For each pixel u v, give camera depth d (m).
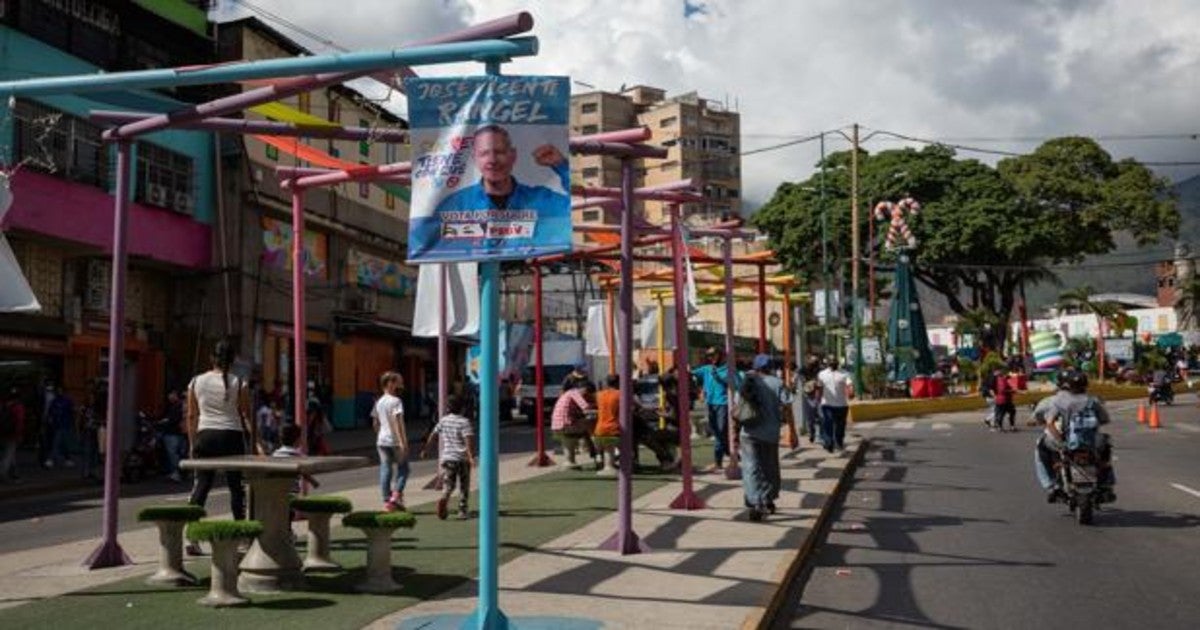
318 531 8.66
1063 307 62.50
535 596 7.82
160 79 7.73
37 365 23.45
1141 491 15.09
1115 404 44.84
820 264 54.06
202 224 28.66
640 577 8.57
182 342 28.86
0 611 7.27
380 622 6.83
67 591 7.98
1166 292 99.00
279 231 31.92
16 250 22.80
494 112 6.60
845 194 53.22
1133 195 51.53
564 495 14.10
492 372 6.49
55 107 22.95
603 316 19.84
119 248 9.59
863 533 11.69
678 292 12.63
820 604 8.27
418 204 6.61
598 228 14.45
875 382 40.66
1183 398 49.09
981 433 27.97
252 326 30.09
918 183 51.53
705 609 7.41
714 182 86.56
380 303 39.59
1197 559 9.93
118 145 9.66
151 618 6.97
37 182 22.11
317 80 8.49
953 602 8.27
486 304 6.55
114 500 9.27
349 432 35.00
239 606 7.32
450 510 12.79
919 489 15.81
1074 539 11.11
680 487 14.89
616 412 16.56
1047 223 51.12
